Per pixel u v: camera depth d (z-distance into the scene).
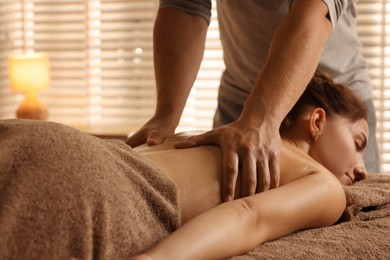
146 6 4.01
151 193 1.10
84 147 1.05
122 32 4.05
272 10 1.84
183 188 1.21
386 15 3.62
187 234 1.05
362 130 1.61
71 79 4.11
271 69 1.35
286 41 1.37
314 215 1.27
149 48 4.03
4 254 0.93
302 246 1.18
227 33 2.00
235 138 1.27
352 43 2.02
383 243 1.20
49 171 0.99
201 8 1.90
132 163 1.12
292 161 1.35
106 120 4.10
